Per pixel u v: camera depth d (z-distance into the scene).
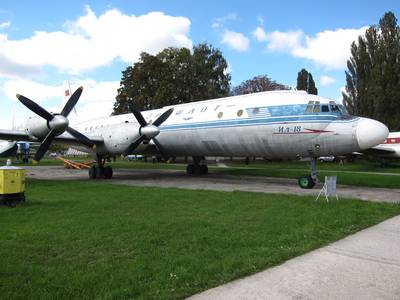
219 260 5.44
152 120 21.55
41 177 21.03
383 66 47.41
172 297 4.18
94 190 13.66
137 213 9.02
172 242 6.40
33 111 15.76
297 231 7.18
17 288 4.35
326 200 10.91
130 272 4.90
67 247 6.05
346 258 5.68
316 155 15.36
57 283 4.50
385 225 8.02
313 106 15.02
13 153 29.83
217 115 18.16
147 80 46.69
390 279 4.81
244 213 9.03
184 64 47.50
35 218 8.30
